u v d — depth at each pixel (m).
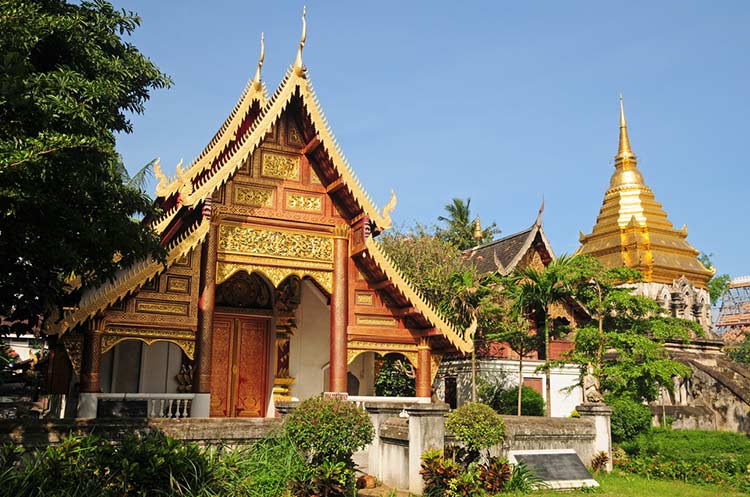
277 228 17.61
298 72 17.47
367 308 18.31
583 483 14.54
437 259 32.81
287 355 20.73
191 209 16.66
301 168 18.20
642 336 23.64
